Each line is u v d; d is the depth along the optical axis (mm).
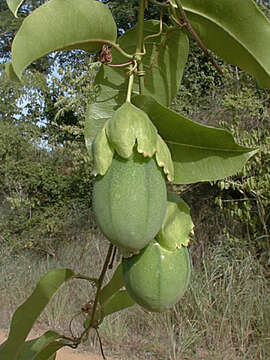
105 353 5512
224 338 5211
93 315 1461
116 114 1121
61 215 9828
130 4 9281
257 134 6336
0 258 8828
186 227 1303
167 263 1242
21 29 1098
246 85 6891
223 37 1327
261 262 6305
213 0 1258
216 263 6238
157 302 1241
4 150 10305
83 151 9258
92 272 7348
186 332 5352
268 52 1272
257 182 6168
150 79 1496
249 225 6762
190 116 7617
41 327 6484
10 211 10211
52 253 9211
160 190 1108
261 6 6305
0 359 1388
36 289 1329
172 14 1331
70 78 8750
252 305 5340
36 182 10219
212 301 5789
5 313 7043
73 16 1167
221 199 6957
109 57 1255
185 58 1489
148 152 1089
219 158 1199
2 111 11062
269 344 4973
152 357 5309
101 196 1095
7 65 1158
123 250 1217
